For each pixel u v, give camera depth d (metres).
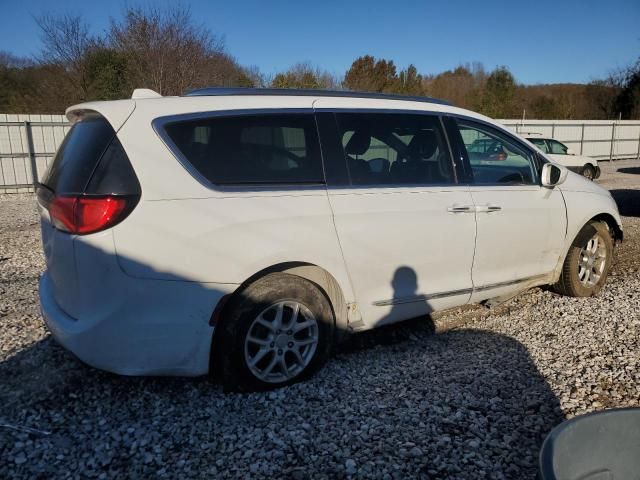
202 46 21.62
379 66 37.56
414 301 3.68
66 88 23.02
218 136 3.01
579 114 41.62
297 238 3.10
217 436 2.72
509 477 2.44
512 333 4.14
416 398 3.12
